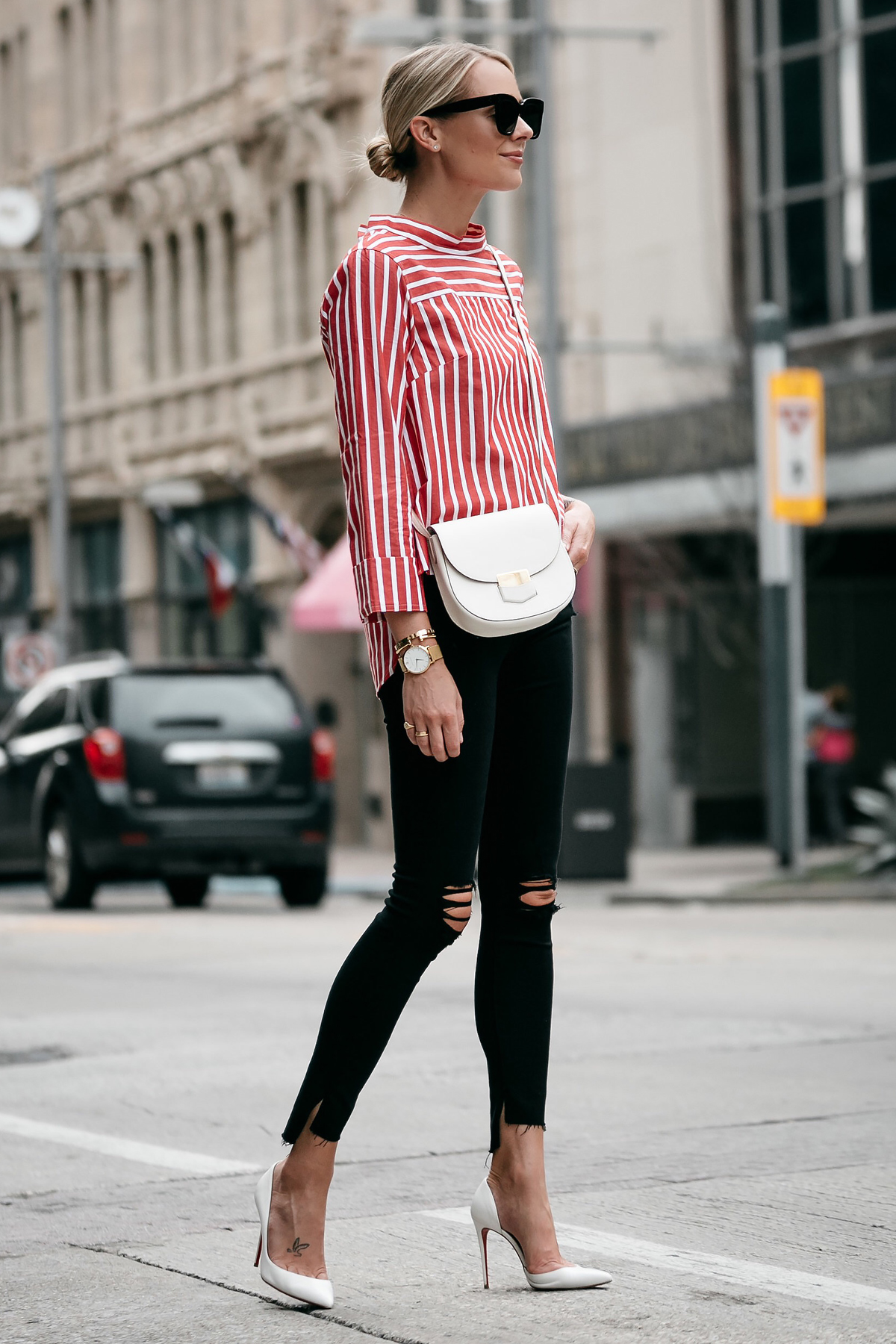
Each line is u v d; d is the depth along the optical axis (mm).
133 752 18844
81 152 45344
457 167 4477
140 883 25781
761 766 30172
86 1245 5238
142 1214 5660
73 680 19797
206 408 40125
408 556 4293
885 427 24812
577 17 31062
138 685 19141
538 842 4520
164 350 41875
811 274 27797
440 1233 5250
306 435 36125
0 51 50125
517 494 4457
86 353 45594
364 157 4625
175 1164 6414
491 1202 4605
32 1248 5227
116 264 33750
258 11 38125
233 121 38750
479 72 4461
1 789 20219
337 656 36625
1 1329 4367
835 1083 7672
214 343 40000
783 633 21297
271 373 37781
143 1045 9102
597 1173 6023
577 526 4641
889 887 19922
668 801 29922
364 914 18969
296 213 37250
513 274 4617
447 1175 6078
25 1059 8750
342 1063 4434
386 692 4406
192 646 41188
